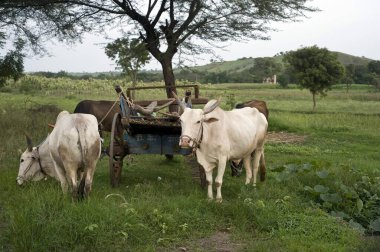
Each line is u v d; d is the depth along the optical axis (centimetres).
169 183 870
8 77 1836
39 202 599
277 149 1358
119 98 904
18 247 534
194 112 720
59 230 548
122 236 564
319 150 1370
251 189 782
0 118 1602
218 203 694
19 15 1409
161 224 612
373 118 2186
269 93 5081
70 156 654
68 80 5206
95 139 666
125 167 1047
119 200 741
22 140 1241
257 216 644
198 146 740
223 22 1315
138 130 846
